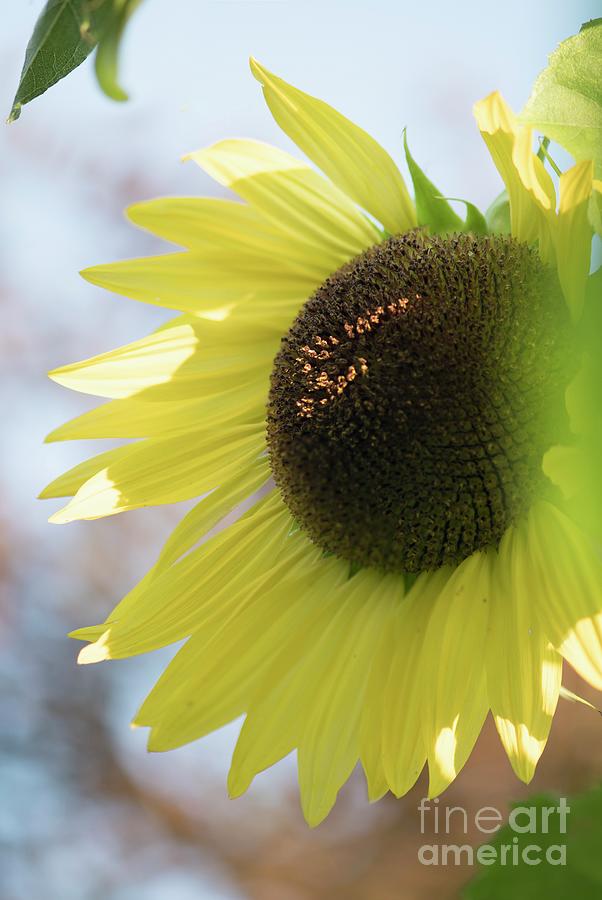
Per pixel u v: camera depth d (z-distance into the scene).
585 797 0.69
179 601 0.88
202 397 0.89
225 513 0.89
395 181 0.88
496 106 0.78
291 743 0.85
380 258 0.86
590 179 0.77
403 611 0.84
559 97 0.77
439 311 0.83
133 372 0.89
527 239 0.83
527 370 0.82
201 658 0.86
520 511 0.82
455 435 0.83
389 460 0.84
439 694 0.81
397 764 0.82
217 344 0.89
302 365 0.86
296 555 0.88
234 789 0.84
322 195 0.89
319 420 0.85
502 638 0.81
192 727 0.85
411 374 0.83
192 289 0.89
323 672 0.86
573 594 0.79
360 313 0.85
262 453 0.90
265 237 0.89
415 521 0.84
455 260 0.84
